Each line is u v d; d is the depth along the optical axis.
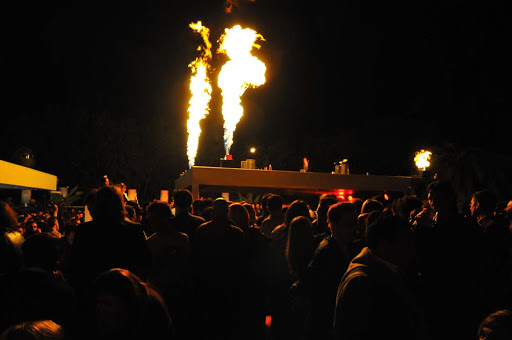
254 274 5.61
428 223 4.23
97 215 3.91
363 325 2.53
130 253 3.79
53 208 9.18
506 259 4.12
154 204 4.98
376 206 4.75
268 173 8.59
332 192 10.14
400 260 2.77
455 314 3.35
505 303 3.68
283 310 5.75
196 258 5.27
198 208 7.30
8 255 4.19
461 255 3.45
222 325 5.26
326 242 3.89
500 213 5.80
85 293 3.42
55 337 2.07
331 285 3.71
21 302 2.84
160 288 4.83
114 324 2.24
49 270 3.26
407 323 2.57
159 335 2.52
